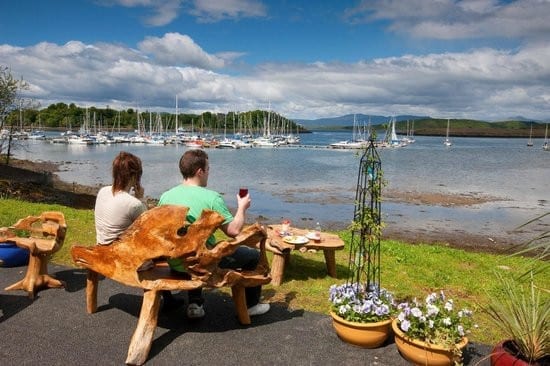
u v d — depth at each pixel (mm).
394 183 38875
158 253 4086
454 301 6660
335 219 23266
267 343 4402
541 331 3600
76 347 4227
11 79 26078
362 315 4277
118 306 5195
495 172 50375
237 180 40781
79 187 33469
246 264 4820
